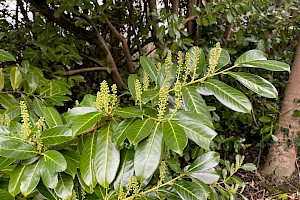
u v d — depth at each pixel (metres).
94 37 2.37
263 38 2.38
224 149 2.36
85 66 2.86
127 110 0.69
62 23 2.25
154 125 0.68
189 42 2.11
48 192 0.75
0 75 1.14
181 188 0.87
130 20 2.91
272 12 2.31
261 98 2.41
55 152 0.65
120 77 2.52
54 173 0.64
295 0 2.33
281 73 2.68
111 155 0.68
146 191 0.84
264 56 0.78
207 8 1.99
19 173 0.65
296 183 2.41
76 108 0.73
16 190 0.64
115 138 0.67
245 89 2.29
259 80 0.75
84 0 1.89
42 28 2.21
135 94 0.79
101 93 0.71
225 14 2.05
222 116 2.38
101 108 0.72
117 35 2.57
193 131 0.66
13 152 0.64
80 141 0.76
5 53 1.03
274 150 2.47
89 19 2.30
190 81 0.82
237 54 2.44
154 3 2.44
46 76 2.22
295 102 2.30
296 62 2.28
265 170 2.55
